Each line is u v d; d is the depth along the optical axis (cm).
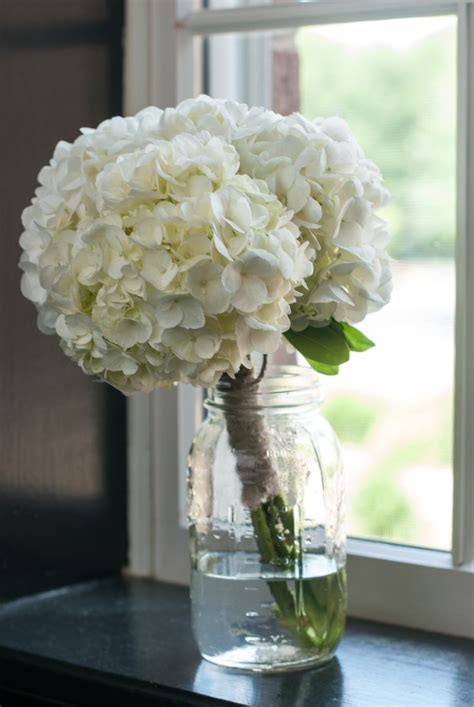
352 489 141
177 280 90
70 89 140
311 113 145
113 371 99
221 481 113
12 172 133
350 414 141
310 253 97
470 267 123
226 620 114
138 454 149
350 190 100
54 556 140
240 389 112
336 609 117
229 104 104
